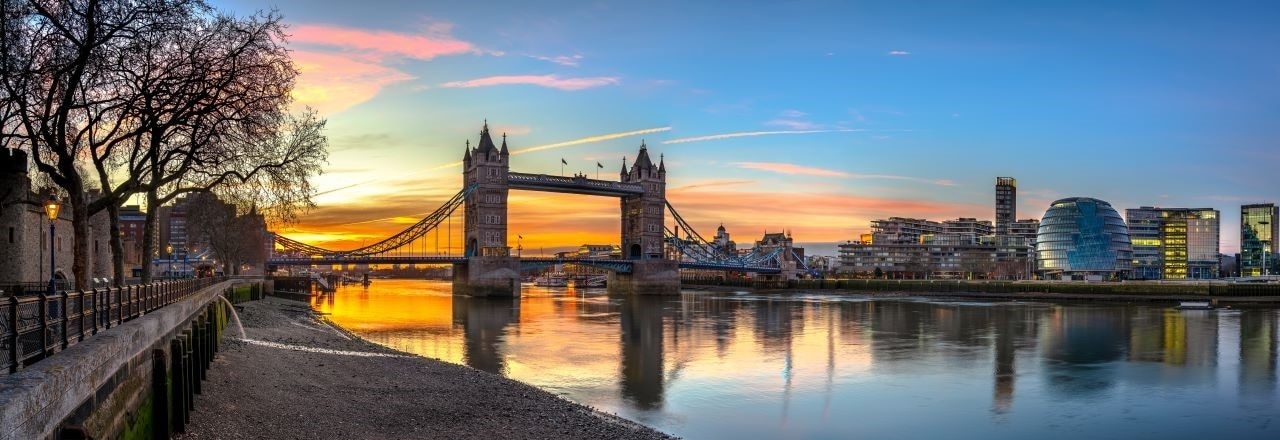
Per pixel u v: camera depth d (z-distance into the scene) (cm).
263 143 4919
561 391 4938
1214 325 10000
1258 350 7194
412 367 4844
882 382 5359
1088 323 10369
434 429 3250
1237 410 4544
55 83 3528
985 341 7988
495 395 4072
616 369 5903
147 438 2208
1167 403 4725
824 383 5306
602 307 14775
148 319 2359
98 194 9688
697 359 6488
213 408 2933
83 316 1870
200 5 3825
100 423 1723
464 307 14550
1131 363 6316
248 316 7481
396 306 14712
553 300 18238
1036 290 19975
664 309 13950
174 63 4041
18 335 1502
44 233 6494
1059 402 4728
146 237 5419
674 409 4441
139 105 4069
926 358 6588
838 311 13275
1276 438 3934
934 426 4128
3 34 3534
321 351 5228
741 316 11912
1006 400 4775
